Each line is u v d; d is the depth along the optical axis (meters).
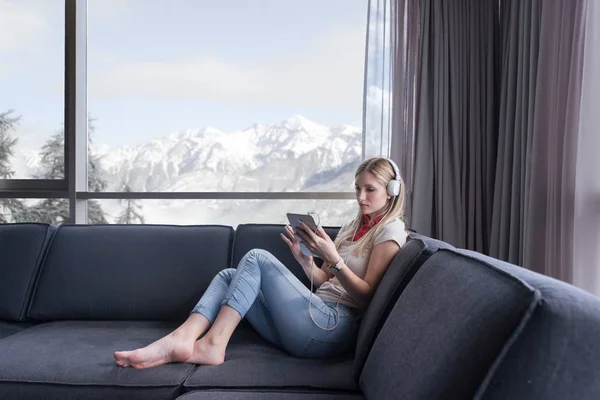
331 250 1.49
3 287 2.01
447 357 0.85
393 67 2.61
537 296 0.76
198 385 1.33
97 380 1.36
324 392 1.30
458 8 2.58
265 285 1.59
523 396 0.74
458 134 2.56
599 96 1.71
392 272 1.39
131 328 1.83
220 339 1.47
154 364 1.42
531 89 2.11
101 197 2.86
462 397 0.80
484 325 0.80
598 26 1.71
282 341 1.56
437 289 1.04
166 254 2.03
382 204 1.71
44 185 2.91
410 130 2.60
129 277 1.99
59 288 1.98
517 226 2.23
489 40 2.57
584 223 1.75
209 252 2.03
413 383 0.90
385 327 1.19
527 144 2.13
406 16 2.62
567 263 1.85
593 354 0.74
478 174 2.55
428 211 2.57
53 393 1.35
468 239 2.57
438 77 2.56
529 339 0.74
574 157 1.83
